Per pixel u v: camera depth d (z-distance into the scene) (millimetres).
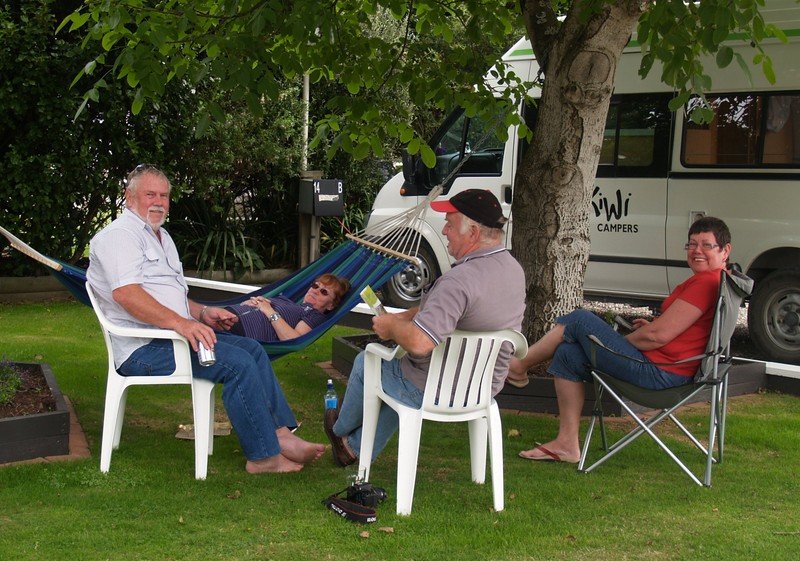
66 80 9727
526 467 4848
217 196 12086
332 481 4484
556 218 6277
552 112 6219
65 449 4738
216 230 12398
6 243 10250
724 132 8320
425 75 6887
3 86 9484
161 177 4832
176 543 3654
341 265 6004
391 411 4430
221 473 4582
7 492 4164
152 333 4434
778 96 8039
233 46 4871
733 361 6805
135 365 4496
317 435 5398
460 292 3930
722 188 8336
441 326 3902
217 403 6039
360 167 14039
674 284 8695
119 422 4891
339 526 3881
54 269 4871
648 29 5137
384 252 5828
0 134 10133
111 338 4566
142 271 4715
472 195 4086
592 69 6023
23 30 9367
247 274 12352
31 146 10000
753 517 4121
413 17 7816
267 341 5395
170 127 10820
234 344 4742
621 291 9039
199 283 10086
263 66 4988
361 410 4492
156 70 4992
